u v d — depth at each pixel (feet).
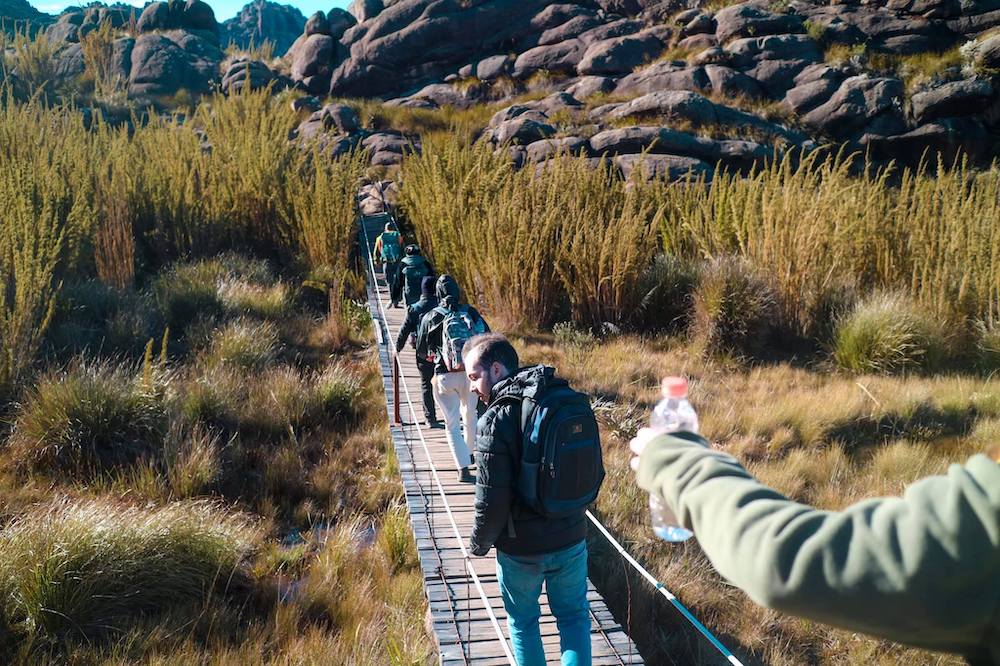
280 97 111.14
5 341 32.60
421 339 26.43
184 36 144.56
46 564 19.49
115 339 40.11
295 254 63.00
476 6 115.44
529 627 12.00
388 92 119.34
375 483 29.40
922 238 46.11
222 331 42.37
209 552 22.18
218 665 18.19
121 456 28.84
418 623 19.67
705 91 90.89
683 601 21.04
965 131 82.69
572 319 48.67
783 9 97.30
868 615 2.87
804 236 45.03
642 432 4.13
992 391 36.09
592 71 101.09
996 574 2.71
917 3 92.38
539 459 10.78
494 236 49.78
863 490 27.43
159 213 60.18
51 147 57.52
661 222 57.21
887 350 40.52
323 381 37.55
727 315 43.60
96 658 17.93
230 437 32.19
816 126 87.20
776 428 32.96
